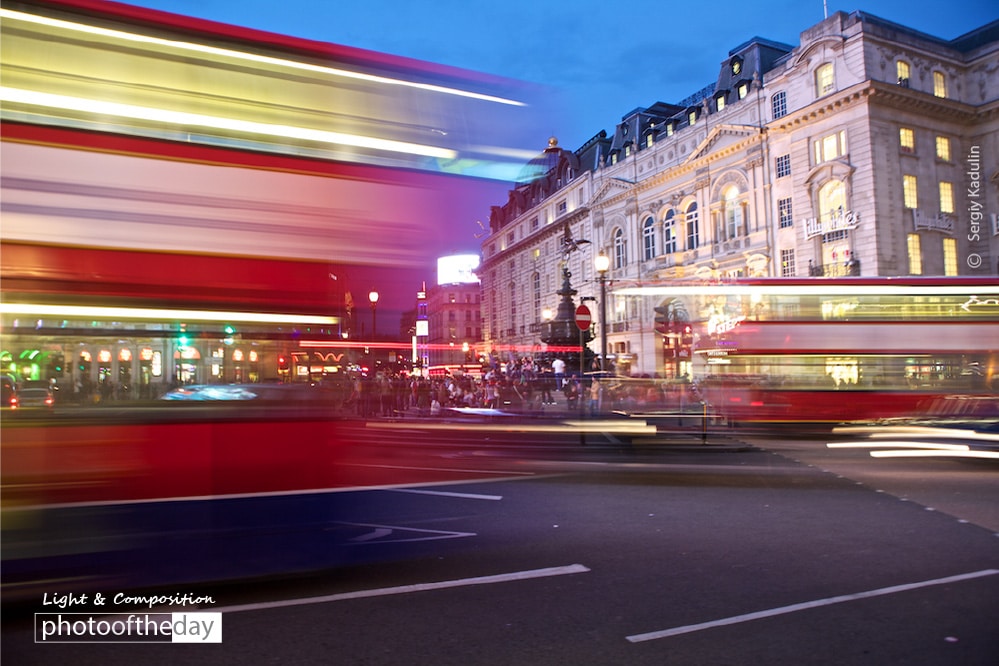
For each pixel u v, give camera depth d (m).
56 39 4.64
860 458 14.06
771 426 17.47
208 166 4.96
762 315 17.39
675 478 11.42
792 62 40.88
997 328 16.56
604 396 21.91
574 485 10.73
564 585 5.71
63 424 4.62
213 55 5.09
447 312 84.00
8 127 4.43
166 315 4.80
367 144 5.55
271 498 5.21
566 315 30.27
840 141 38.16
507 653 4.34
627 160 56.88
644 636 4.59
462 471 12.21
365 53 5.67
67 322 4.54
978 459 13.88
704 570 6.11
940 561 6.35
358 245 5.41
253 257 5.05
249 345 5.10
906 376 16.59
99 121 4.69
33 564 4.59
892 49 38.12
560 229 68.06
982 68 40.03
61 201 4.52
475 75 6.11
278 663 4.22
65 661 4.29
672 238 51.84
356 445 16.41
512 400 26.61
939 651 4.29
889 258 36.31
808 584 5.68
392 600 5.38
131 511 4.79
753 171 43.50
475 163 5.96
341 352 5.40
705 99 48.53
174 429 4.92
